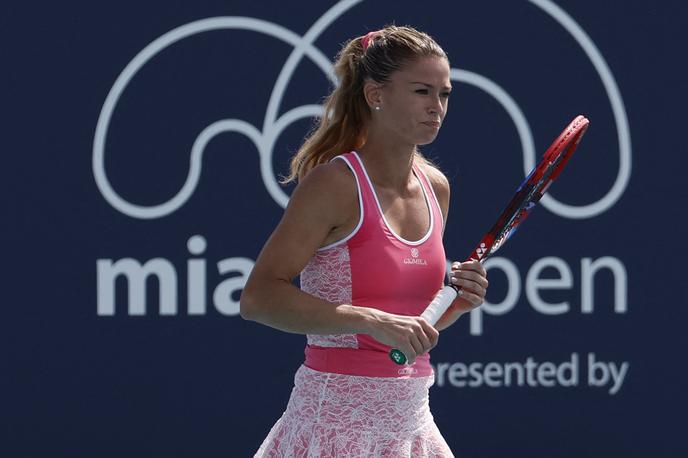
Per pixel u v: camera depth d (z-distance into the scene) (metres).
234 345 21.19
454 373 21.64
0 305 20.64
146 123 21.03
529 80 21.91
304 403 10.82
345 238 10.47
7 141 20.64
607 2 22.03
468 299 10.54
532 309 21.84
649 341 22.12
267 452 11.20
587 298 21.97
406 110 10.45
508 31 21.84
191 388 21.08
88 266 20.86
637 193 22.16
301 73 21.42
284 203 21.34
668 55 22.14
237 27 21.27
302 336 21.36
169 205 21.08
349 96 11.15
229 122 21.25
